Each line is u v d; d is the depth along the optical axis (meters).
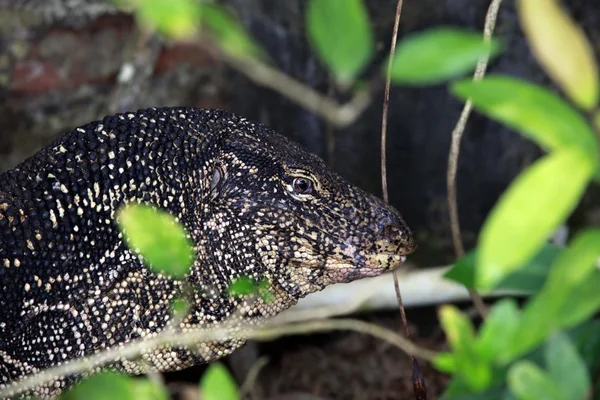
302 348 2.38
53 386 2.12
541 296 1.62
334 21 1.60
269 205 2.13
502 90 1.60
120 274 2.11
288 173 2.13
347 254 2.13
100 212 2.12
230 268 2.13
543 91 1.65
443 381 2.35
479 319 2.37
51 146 2.13
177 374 2.33
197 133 2.13
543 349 1.96
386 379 2.36
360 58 1.61
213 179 2.13
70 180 2.12
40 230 2.11
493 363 1.91
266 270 2.13
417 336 2.39
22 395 2.11
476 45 1.59
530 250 1.49
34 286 2.11
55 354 2.11
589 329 1.97
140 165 2.12
